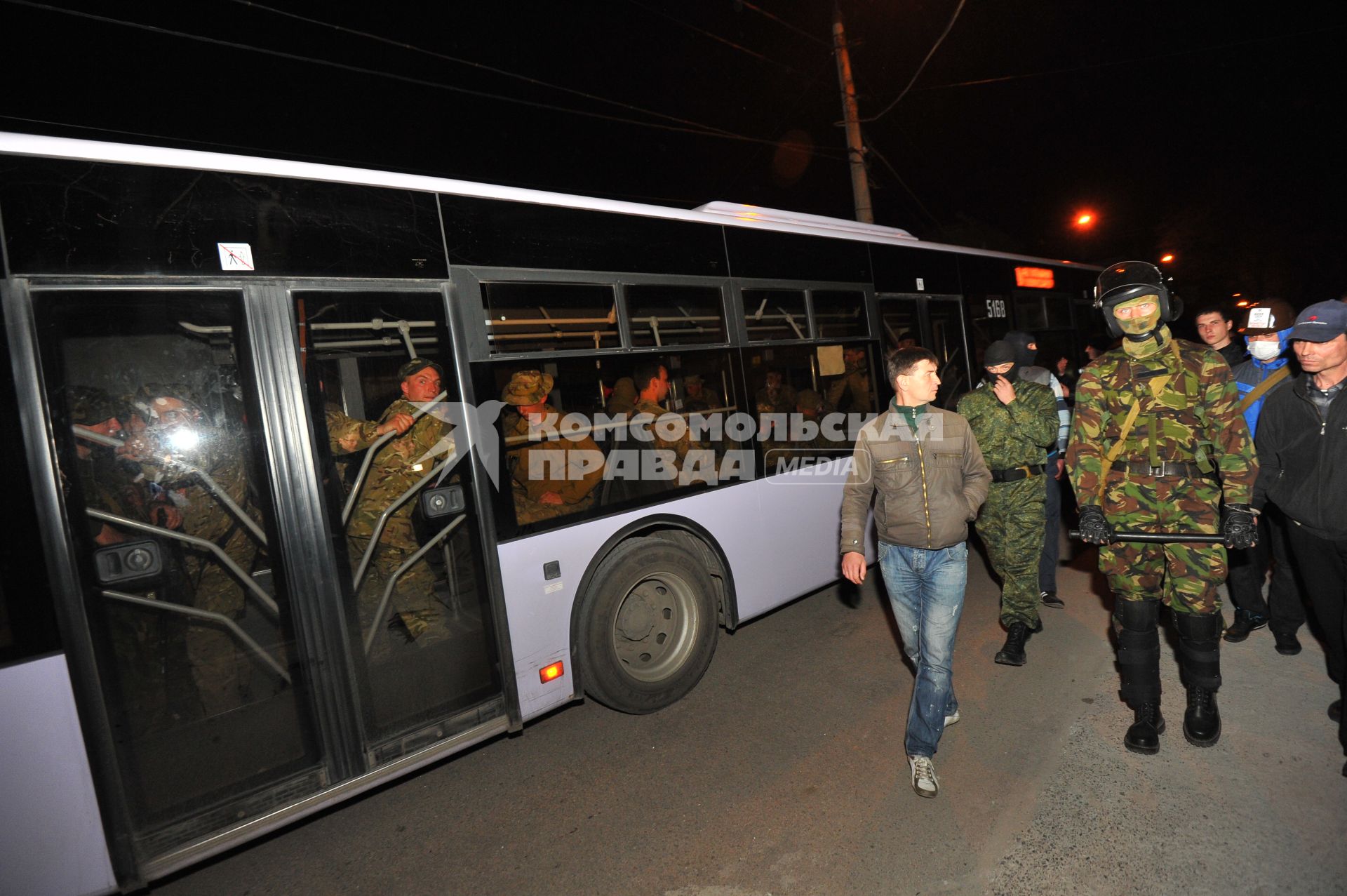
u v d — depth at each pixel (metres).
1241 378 4.06
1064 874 2.41
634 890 2.56
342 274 2.85
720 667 4.49
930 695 2.91
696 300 4.20
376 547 2.97
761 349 4.55
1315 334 2.69
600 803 3.13
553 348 3.49
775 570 4.54
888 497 2.96
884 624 4.96
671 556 3.88
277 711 2.66
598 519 3.61
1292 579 3.77
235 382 2.64
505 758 3.59
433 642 3.07
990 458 4.08
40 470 2.21
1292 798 2.68
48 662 2.20
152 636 2.41
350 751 2.79
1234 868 2.36
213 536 2.58
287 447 2.70
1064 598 5.11
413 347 3.09
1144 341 3.00
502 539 3.24
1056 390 4.84
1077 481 3.10
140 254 2.42
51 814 2.20
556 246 3.52
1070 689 3.73
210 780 2.50
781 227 4.78
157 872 2.38
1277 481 3.00
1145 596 3.10
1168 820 2.63
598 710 4.03
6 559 2.15
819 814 2.89
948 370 6.29
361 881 2.77
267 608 2.67
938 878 2.46
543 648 3.38
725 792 3.12
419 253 3.06
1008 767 3.08
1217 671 3.04
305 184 2.79
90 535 2.28
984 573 5.95
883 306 5.58
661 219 4.04
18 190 2.23
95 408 2.37
